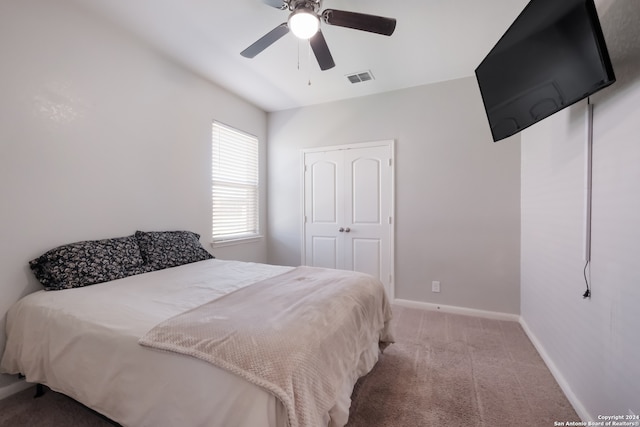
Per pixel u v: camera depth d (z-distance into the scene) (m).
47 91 1.88
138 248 2.28
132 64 2.40
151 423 1.08
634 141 1.12
